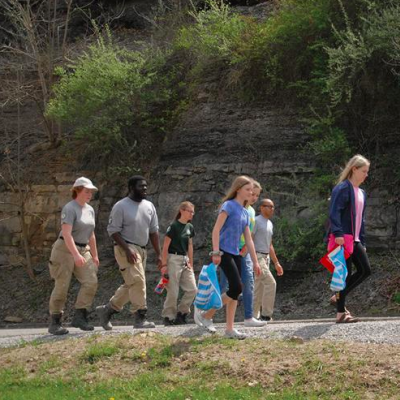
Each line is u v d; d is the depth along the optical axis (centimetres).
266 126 3775
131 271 1938
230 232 1647
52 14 5734
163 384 1387
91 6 5756
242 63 3944
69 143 4481
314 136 3609
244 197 1667
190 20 4878
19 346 1744
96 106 4212
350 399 1248
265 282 2195
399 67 3481
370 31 3416
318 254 3384
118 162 4241
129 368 1487
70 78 4309
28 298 4041
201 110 4006
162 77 4325
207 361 1441
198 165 3841
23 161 4562
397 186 3366
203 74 4144
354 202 1780
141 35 5544
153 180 3966
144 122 4225
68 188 4347
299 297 3266
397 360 1342
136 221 1950
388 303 2992
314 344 1487
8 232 4416
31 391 1441
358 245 1797
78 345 1656
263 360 1412
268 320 2212
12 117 4909
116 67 4216
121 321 3400
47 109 4338
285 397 1271
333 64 3512
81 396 1380
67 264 1897
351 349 1424
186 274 2242
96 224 4159
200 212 3750
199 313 1692
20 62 4994
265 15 4597
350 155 3469
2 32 5756
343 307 1817
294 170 3594
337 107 3594
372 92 3488
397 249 3278
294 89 3788
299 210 3453
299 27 3775
